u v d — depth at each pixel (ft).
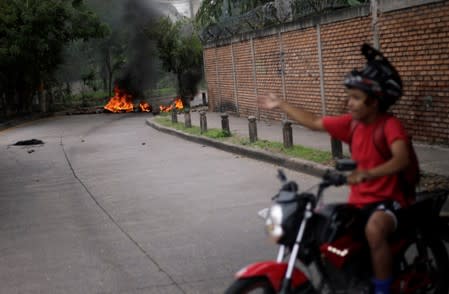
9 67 134.31
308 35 59.82
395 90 13.10
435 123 41.34
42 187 42.91
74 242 26.27
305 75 61.72
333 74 55.88
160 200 34.04
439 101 40.78
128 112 155.53
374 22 46.88
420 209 14.02
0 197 40.06
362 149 13.48
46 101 165.27
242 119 79.61
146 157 54.34
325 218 12.91
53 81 163.02
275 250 22.43
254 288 12.72
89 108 171.83
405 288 14.08
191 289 19.10
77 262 23.13
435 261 14.96
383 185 13.34
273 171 40.40
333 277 13.21
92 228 28.73
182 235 25.90
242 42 79.66
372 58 13.76
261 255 22.00
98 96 194.59
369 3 48.32
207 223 27.66
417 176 13.75
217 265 21.29
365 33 49.83
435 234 14.69
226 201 32.12
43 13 130.52
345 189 31.37
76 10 138.82
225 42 86.69
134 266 22.00
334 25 54.44
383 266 12.94
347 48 52.85
